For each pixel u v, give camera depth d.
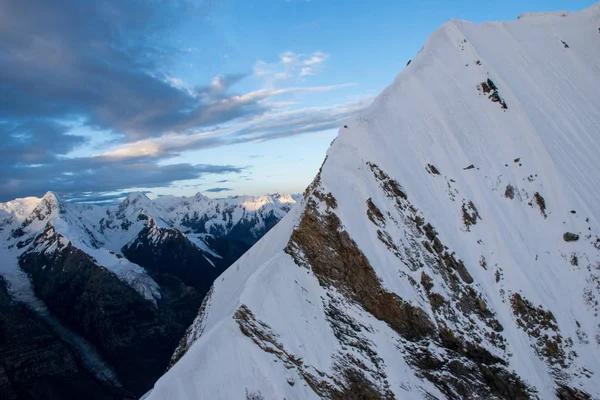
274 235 68.06
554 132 66.38
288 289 47.62
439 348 45.38
